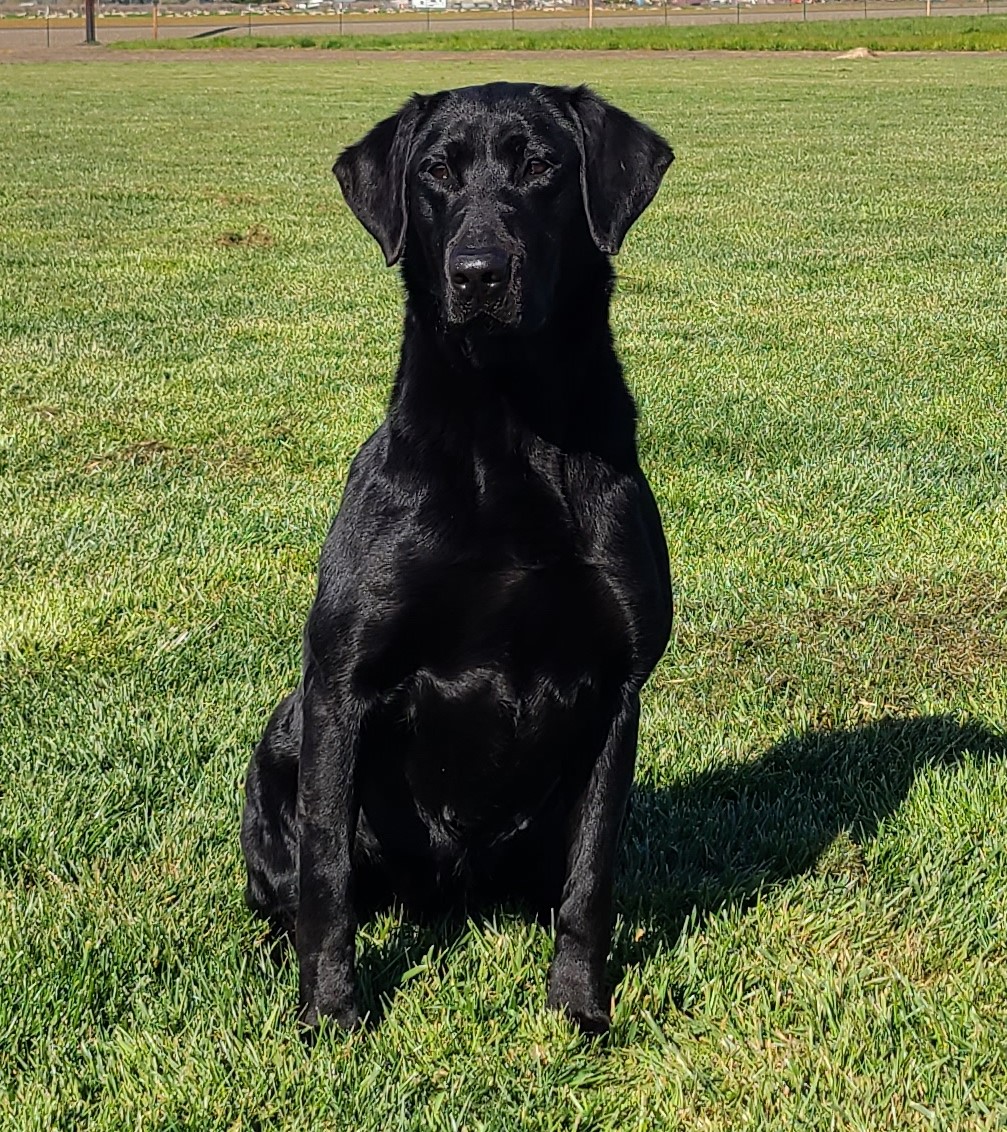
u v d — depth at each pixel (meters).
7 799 4.38
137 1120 2.98
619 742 3.40
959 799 4.30
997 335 10.90
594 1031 3.29
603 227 3.66
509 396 3.28
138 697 5.12
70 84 40.62
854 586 6.14
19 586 6.15
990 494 7.29
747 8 88.38
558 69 43.50
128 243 15.12
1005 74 39.16
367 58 51.47
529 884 3.84
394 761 3.52
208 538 6.70
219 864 4.02
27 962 3.49
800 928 3.69
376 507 3.34
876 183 19.55
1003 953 3.61
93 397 9.20
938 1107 3.00
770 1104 3.03
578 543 3.27
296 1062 3.12
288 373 9.83
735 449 8.09
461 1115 2.99
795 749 4.74
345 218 16.77
